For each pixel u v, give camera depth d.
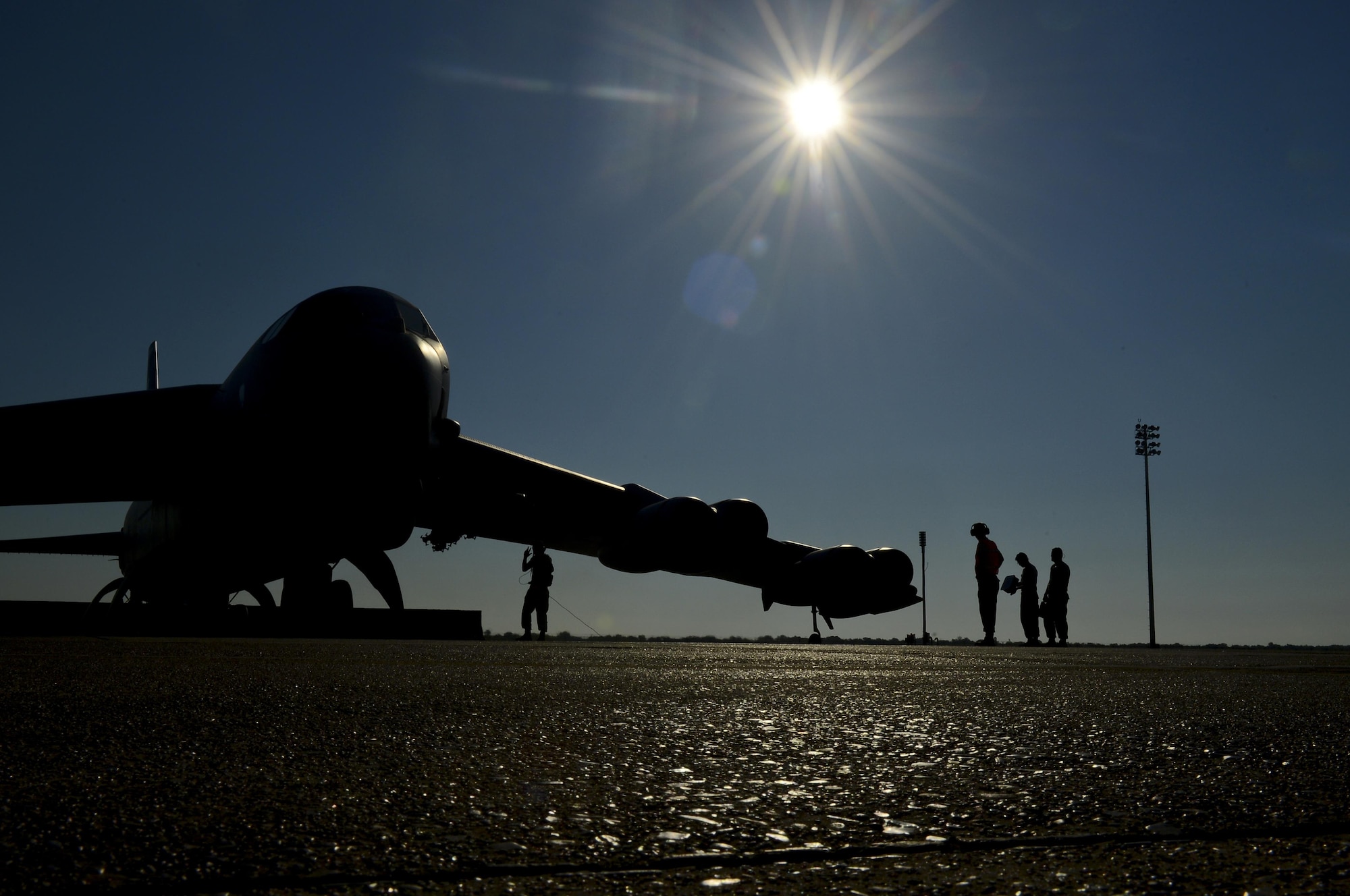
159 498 16.22
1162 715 2.67
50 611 14.84
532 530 19.12
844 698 3.17
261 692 3.08
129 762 1.71
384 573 17.39
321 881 0.99
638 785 1.53
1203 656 9.16
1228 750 1.98
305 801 1.38
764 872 1.05
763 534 18.92
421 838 1.17
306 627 13.87
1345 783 1.61
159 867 1.03
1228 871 1.06
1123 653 10.03
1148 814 1.35
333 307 12.77
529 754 1.85
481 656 5.95
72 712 2.46
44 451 14.55
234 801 1.38
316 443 12.19
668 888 0.98
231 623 13.05
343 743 1.98
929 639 33.53
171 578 18.61
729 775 1.64
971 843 1.18
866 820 1.30
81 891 0.93
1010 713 2.69
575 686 3.51
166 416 15.01
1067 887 0.99
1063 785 1.57
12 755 1.77
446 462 14.70
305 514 13.19
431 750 1.90
